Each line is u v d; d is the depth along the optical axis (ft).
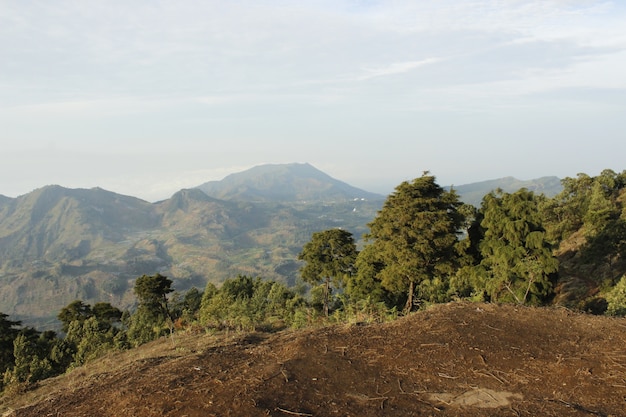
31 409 19.20
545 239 66.74
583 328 24.16
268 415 15.56
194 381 19.11
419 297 73.00
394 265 68.18
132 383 20.18
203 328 45.65
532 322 25.35
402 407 16.37
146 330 81.10
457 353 21.22
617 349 20.74
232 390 17.70
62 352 93.76
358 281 83.82
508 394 17.28
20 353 90.43
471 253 75.00
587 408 15.92
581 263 102.73
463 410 16.07
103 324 130.21
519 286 65.21
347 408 16.24
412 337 23.62
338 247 108.78
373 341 23.54
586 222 101.19
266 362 21.21
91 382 23.13
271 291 101.30
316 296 109.19
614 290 54.95
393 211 68.18
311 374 19.48
